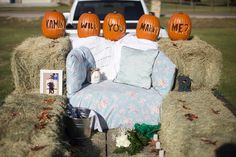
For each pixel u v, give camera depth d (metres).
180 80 3.68
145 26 4.21
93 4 5.18
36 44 3.83
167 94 3.49
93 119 3.34
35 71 3.70
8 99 3.34
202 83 3.92
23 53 3.67
